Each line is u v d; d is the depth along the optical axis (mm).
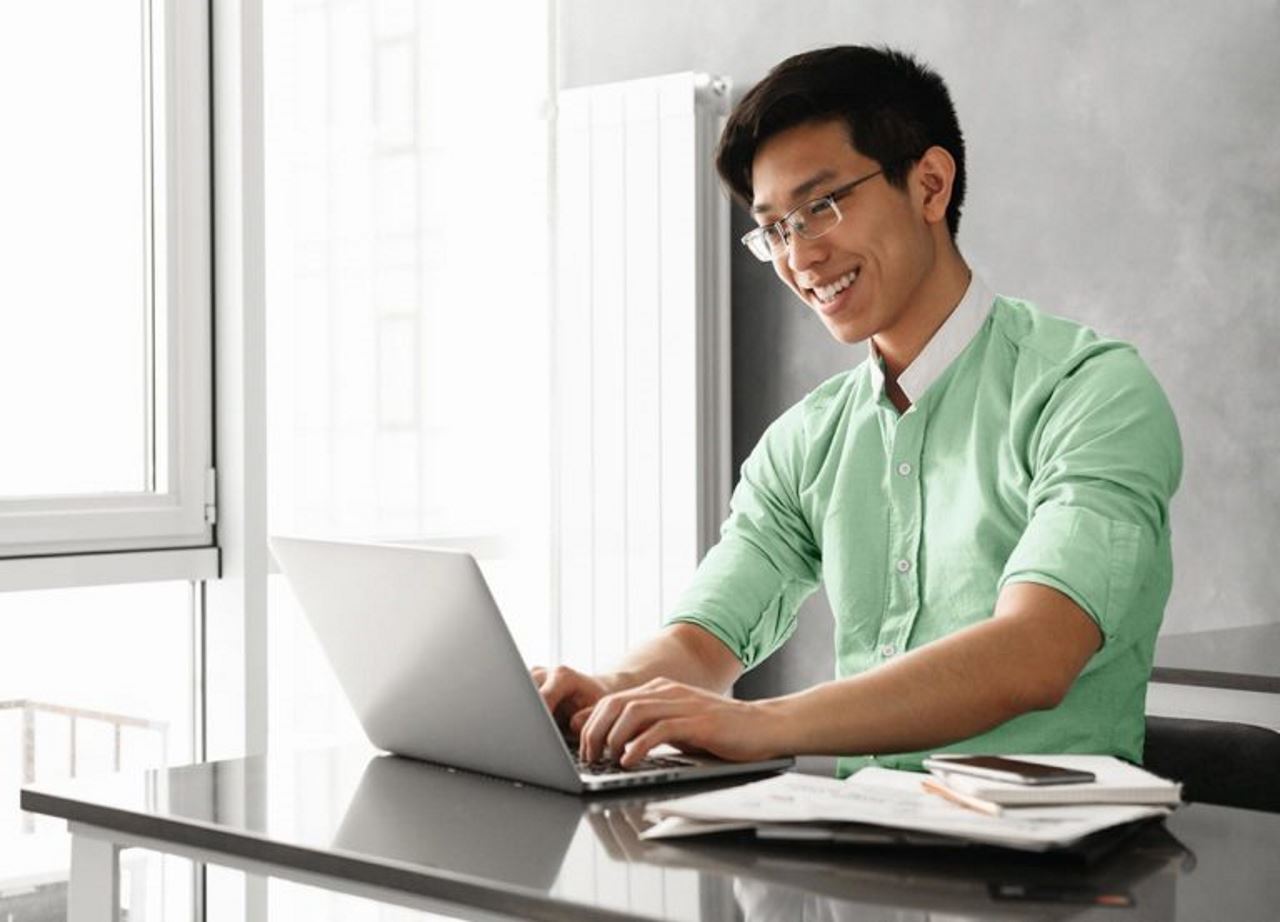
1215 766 1876
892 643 1947
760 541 2094
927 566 1920
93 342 3143
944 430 1913
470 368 3902
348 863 1297
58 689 3084
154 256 3213
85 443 3131
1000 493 1854
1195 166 3357
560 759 1514
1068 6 3518
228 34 3246
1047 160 3553
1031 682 1526
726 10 4016
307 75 3541
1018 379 1862
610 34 4203
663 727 1529
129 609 3197
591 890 1171
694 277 3828
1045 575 1587
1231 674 2783
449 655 1545
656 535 3873
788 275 1909
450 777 1638
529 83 4016
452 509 3871
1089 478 1668
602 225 3959
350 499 3639
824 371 3893
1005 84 3609
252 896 3270
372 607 1612
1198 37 3352
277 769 1701
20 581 2953
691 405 3830
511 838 1341
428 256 3803
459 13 3863
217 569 3275
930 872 1212
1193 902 1127
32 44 3047
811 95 1826
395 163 3729
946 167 1893
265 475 3289
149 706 3240
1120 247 3457
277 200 3480
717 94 3936
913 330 1923
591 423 3973
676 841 1318
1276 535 3264
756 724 1526
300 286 3527
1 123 3008
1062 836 1193
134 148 3199
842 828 1279
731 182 1920
